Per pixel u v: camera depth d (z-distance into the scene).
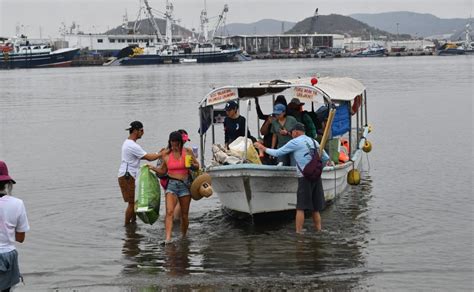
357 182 16.42
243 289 9.80
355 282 10.02
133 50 153.38
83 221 14.07
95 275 10.56
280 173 13.04
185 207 12.45
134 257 11.48
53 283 10.21
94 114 39.53
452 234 12.51
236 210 13.83
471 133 26.97
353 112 18.28
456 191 16.27
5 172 8.21
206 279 10.23
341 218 13.85
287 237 12.51
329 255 11.35
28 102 50.69
